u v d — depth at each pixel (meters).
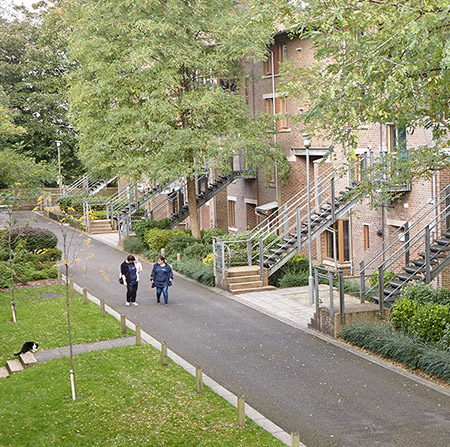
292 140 32.19
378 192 22.61
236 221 39.69
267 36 29.17
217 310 21.75
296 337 18.36
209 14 30.03
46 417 12.77
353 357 16.45
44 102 53.75
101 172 48.62
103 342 18.05
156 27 27.62
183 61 28.55
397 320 17.09
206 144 29.48
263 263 25.41
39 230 30.95
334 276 22.64
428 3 13.42
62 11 50.84
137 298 23.84
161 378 14.93
